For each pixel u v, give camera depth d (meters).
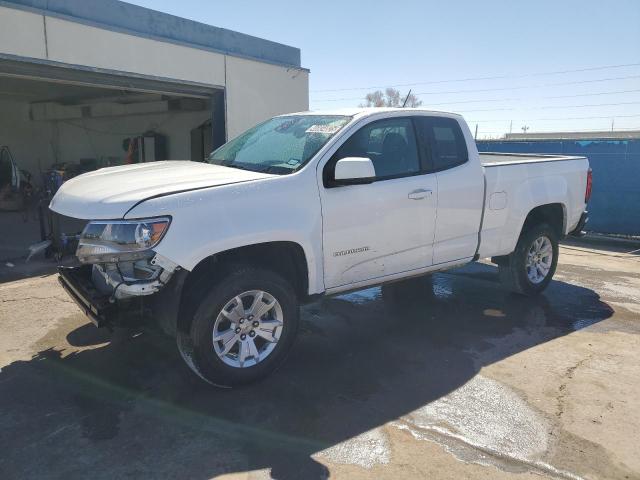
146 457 2.95
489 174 5.12
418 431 3.25
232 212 3.52
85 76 8.34
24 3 7.39
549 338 4.80
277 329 3.86
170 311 3.50
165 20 9.35
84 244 3.42
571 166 6.14
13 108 17.53
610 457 3.00
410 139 4.61
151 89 9.41
